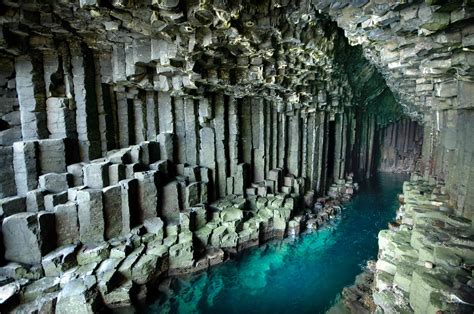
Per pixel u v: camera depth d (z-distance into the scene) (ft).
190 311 36.99
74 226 38.60
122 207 42.06
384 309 21.68
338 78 54.44
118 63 42.50
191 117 54.49
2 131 40.55
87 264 37.06
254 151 63.31
